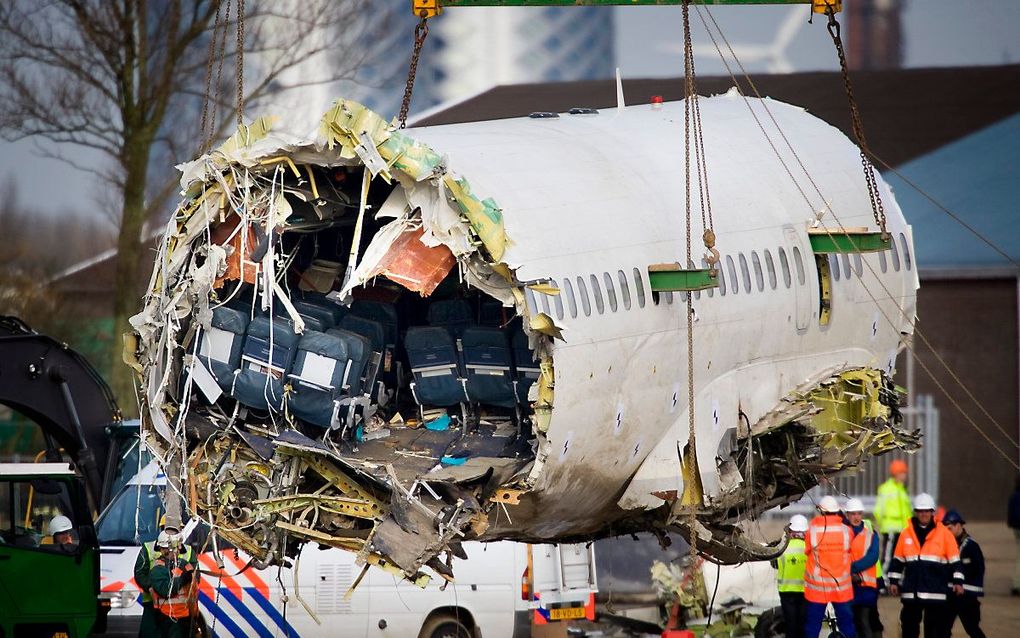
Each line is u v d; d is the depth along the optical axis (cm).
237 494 6894
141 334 7000
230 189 6800
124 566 9412
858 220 8662
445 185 6338
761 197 8094
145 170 16400
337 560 9112
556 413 6378
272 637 9038
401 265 6406
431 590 9162
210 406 7156
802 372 8275
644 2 8156
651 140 7962
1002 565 14488
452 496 6412
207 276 6806
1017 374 17700
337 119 6469
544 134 7581
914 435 8681
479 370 7150
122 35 16275
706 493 7362
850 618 8850
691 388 6869
